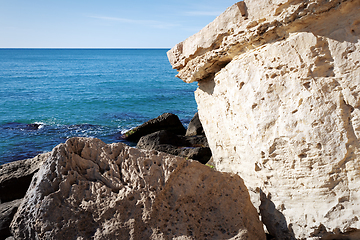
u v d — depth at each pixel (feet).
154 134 43.47
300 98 13.48
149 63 357.20
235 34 16.79
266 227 15.79
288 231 14.43
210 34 18.88
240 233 13.06
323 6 12.60
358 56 12.15
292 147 13.79
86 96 106.32
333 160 12.81
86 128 62.90
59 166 13.51
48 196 12.70
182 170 14.37
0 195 20.93
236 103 16.84
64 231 12.28
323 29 12.99
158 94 112.88
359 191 12.45
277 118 14.32
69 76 186.29
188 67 22.36
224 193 14.40
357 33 12.26
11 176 21.22
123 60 431.84
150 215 12.85
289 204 14.47
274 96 14.43
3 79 160.97
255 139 15.47
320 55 12.98
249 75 15.78
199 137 44.70
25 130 60.54
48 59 439.22
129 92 118.42
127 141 54.39
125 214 12.85
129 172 13.99
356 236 12.89
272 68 14.52
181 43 22.49
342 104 12.64
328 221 13.05
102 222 12.67
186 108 87.35
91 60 425.28
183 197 13.66
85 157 14.46
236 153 19.35
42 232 12.18
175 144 43.50
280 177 14.60
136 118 73.67
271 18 14.51
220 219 13.65
